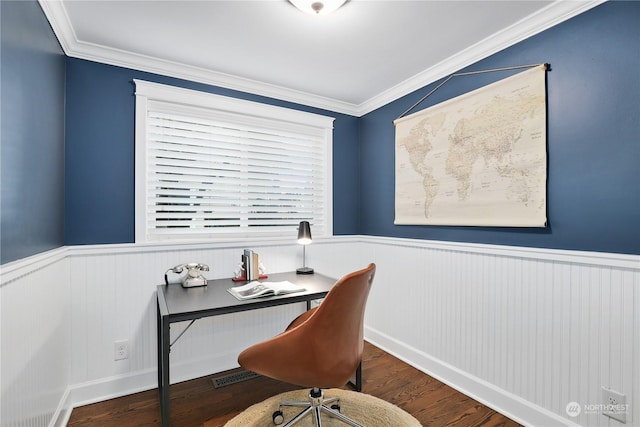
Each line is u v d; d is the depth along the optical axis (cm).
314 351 143
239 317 248
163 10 165
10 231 117
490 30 185
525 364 176
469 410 189
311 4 158
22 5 129
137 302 212
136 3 159
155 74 223
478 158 202
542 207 169
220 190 252
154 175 227
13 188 120
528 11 167
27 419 129
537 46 174
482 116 200
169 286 214
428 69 235
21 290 124
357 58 219
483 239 202
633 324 138
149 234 225
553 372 164
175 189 235
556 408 163
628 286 139
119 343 206
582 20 156
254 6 162
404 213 261
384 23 177
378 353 272
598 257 148
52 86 169
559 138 164
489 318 196
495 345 192
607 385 145
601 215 149
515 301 182
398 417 181
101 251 201
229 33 187
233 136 255
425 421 178
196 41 196
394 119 276
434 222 234
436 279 232
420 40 196
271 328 261
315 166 298
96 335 200
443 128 227
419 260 247
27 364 130
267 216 272
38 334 143
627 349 139
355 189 319
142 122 217
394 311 270
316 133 296
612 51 146
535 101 173
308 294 195
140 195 216
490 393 193
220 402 197
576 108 158
